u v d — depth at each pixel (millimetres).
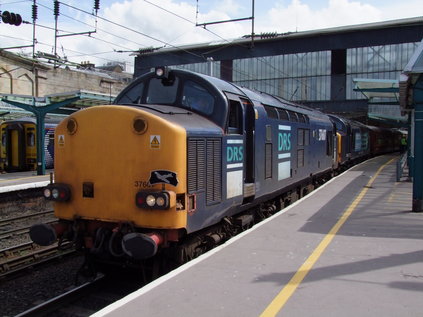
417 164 9969
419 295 4891
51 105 19234
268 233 7824
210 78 7406
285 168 10469
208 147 6488
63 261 9055
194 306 4617
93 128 6203
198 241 6785
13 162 23234
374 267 5891
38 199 15789
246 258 6301
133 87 7840
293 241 7262
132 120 5926
